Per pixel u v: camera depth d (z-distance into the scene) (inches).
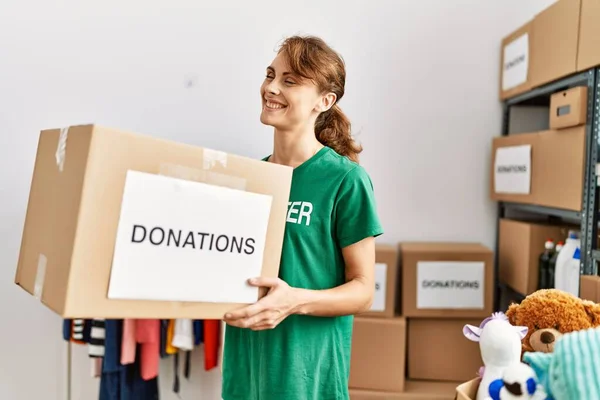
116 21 91.1
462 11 94.2
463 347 87.7
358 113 95.0
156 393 86.9
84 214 32.5
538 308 46.2
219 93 93.2
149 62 92.0
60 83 90.0
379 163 95.4
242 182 38.7
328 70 46.7
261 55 93.4
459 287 86.1
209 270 37.4
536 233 81.0
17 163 89.4
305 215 46.5
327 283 47.3
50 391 91.4
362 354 85.0
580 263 67.2
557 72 73.2
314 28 93.8
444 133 95.1
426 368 88.4
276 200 40.5
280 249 41.3
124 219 33.7
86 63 90.6
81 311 32.7
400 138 95.2
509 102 91.8
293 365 45.8
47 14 89.4
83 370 91.4
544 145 76.6
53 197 36.7
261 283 39.6
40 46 89.4
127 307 34.4
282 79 46.8
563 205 71.4
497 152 91.0
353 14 94.0
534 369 38.6
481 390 41.2
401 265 94.7
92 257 32.9
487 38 94.3
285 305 41.0
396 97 94.8
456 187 95.6
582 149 67.0
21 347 90.4
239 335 50.9
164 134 92.7
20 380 90.6
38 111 89.7
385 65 94.6
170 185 35.2
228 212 37.8
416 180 95.6
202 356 93.3
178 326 83.4
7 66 88.7
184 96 92.8
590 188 66.1
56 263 34.6
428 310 86.6
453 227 95.9
